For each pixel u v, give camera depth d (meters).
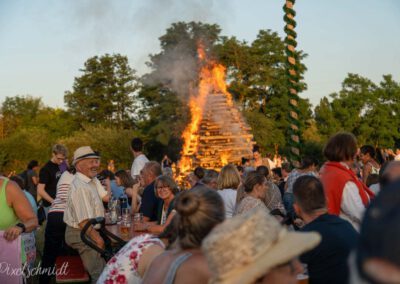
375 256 0.92
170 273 2.50
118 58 73.88
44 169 9.20
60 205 7.41
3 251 4.29
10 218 4.43
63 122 77.56
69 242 6.42
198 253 2.55
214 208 2.57
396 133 65.94
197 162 16.30
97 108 73.56
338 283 3.38
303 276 3.46
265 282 1.88
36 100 92.94
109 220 8.05
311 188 3.63
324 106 65.06
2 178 4.46
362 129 64.38
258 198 6.23
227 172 7.27
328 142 4.51
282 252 1.69
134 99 73.56
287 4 7.18
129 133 53.69
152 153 57.69
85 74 74.00
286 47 7.25
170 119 55.97
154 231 6.18
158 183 6.43
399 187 0.94
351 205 4.25
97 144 52.03
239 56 59.06
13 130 74.06
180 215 2.60
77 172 6.58
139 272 3.41
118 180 9.95
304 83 63.12
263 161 14.95
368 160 9.28
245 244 1.65
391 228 0.90
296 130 7.30
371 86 67.75
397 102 67.50
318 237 1.80
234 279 1.63
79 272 7.04
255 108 60.75
